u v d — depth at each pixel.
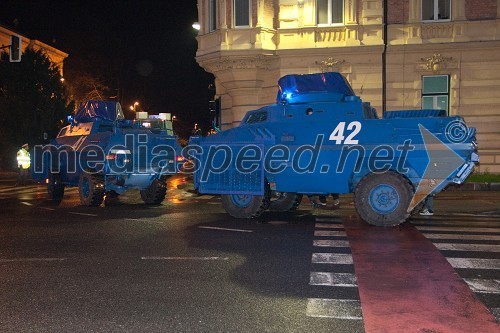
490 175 20.59
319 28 21.66
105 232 10.12
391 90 21.52
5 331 5.00
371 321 5.14
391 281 6.49
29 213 13.06
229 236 9.62
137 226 10.82
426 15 21.50
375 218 10.57
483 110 21.12
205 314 5.40
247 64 21.80
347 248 8.45
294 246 8.65
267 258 7.80
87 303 5.79
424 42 21.20
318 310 5.48
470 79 21.17
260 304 5.69
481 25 20.92
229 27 21.66
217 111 20.64
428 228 10.30
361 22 21.53
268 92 22.27
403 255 7.87
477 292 6.00
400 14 21.50
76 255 8.09
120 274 6.95
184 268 7.24
